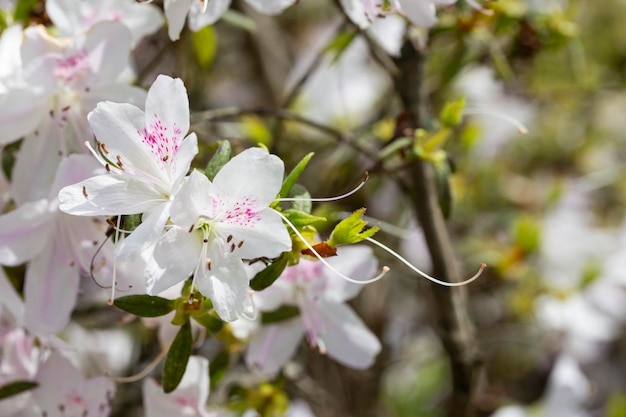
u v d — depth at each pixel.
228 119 0.92
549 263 1.10
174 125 0.70
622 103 1.50
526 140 1.31
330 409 1.08
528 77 1.25
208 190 0.69
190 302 0.70
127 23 0.78
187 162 0.69
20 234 0.75
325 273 0.78
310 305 0.79
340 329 0.80
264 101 1.23
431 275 0.91
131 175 0.70
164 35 0.88
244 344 0.81
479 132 1.00
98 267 0.76
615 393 1.31
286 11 1.33
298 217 0.71
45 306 0.76
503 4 0.90
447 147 1.03
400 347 1.23
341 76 1.03
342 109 1.04
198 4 0.76
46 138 0.76
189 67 0.88
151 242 0.68
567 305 1.10
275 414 0.85
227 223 0.70
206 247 0.69
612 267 1.12
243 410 0.85
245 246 0.70
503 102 1.14
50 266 0.76
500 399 1.04
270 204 0.71
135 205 0.70
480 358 0.90
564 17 0.94
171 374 0.73
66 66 0.76
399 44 0.89
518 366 1.34
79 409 0.79
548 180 1.27
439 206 0.83
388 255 0.97
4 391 0.78
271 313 0.79
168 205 0.69
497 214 1.14
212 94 1.18
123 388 0.94
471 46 0.91
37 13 0.80
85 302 0.94
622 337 1.40
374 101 1.06
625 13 1.58
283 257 0.71
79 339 0.98
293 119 0.87
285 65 1.25
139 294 0.73
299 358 1.03
